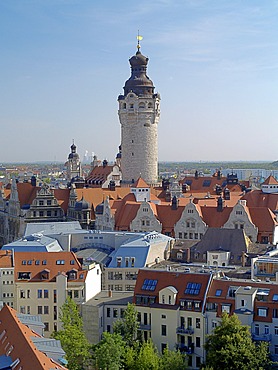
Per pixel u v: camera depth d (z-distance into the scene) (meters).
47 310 155.75
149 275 146.88
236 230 184.25
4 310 130.25
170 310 138.38
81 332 132.12
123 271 173.50
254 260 154.50
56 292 155.12
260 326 131.25
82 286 154.00
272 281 145.88
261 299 133.12
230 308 134.25
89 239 196.12
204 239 186.25
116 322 138.75
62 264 159.12
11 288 156.00
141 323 142.75
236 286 136.88
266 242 199.75
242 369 116.31
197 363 136.38
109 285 173.75
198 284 140.00
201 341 136.12
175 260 185.25
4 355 104.06
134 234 191.88
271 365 121.50
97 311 147.50
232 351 117.19
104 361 121.25
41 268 158.25
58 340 115.62
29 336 111.31
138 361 120.75
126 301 151.75
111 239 194.50
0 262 157.38
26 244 180.75
